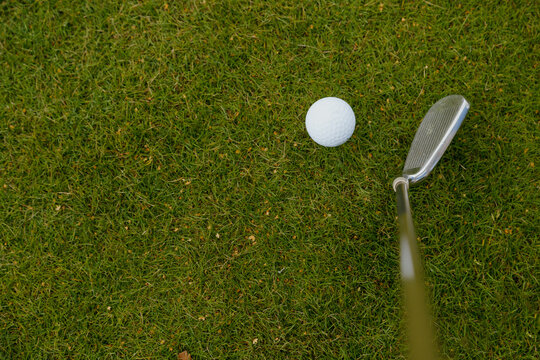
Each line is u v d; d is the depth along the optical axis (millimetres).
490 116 1032
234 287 1029
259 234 1033
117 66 1056
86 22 1061
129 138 1048
